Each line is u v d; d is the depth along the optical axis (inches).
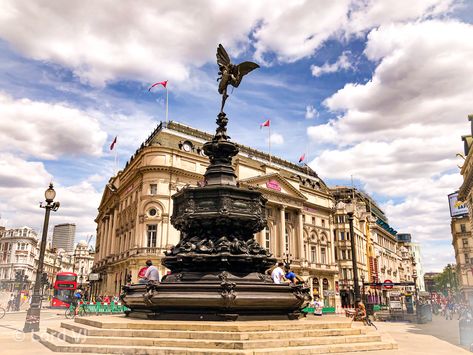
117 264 2185.0
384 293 3319.4
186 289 407.5
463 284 2871.6
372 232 3464.6
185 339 335.3
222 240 467.2
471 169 1493.6
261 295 409.1
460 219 2987.2
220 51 585.0
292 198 2362.2
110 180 2834.6
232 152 539.5
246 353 306.7
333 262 2640.3
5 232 4694.9
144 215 1876.2
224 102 564.1
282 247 2226.9
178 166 1956.2
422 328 991.0
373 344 387.5
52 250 5802.2
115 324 370.6
